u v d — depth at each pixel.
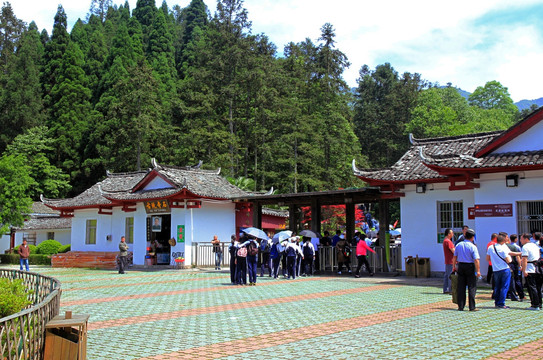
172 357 7.23
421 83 75.75
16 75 65.62
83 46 79.88
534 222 17.09
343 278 20.14
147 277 22.25
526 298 13.58
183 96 56.19
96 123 61.47
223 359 7.05
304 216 39.38
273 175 49.94
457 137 21.62
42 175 59.31
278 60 62.81
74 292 16.06
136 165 55.94
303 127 48.94
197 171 31.14
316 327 9.37
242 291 15.80
